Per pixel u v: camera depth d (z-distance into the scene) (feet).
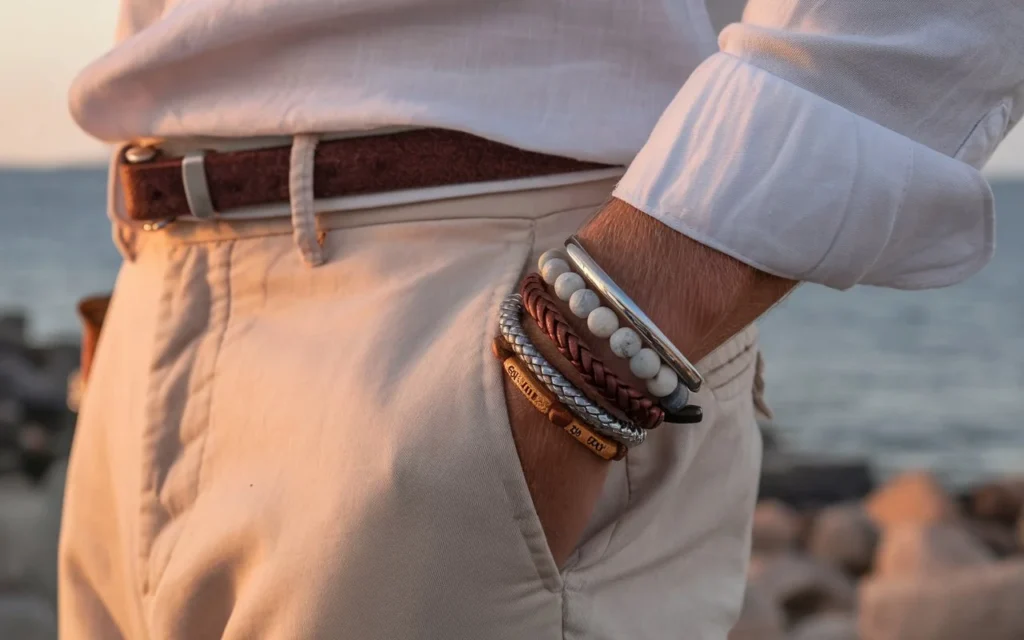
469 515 2.29
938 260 2.42
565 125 2.60
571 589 2.49
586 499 2.36
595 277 2.27
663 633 2.75
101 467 3.40
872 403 48.21
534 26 2.61
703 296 2.28
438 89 2.61
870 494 30.73
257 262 2.83
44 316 75.66
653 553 2.77
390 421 2.35
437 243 2.63
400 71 2.63
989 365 55.62
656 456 2.75
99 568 3.46
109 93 2.93
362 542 2.32
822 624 11.91
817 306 72.43
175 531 2.85
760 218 2.22
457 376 2.35
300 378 2.58
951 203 2.31
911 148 2.27
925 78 2.28
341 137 2.69
